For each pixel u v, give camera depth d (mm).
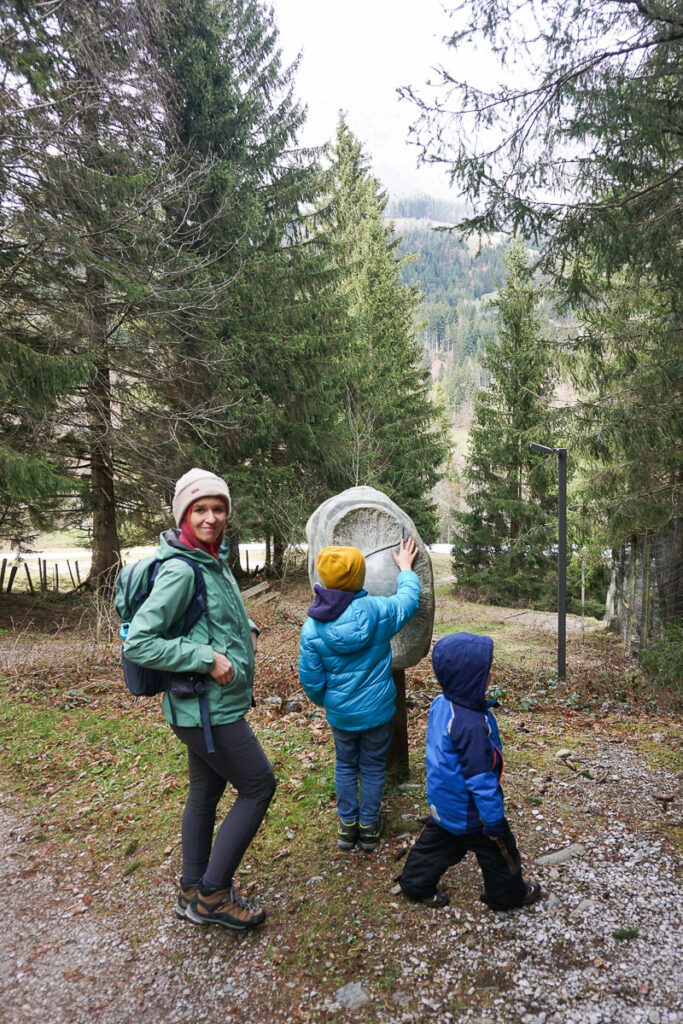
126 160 10711
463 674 2436
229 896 2617
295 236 17266
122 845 3559
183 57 14094
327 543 3246
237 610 2508
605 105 5359
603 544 11586
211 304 12961
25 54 9141
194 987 2385
